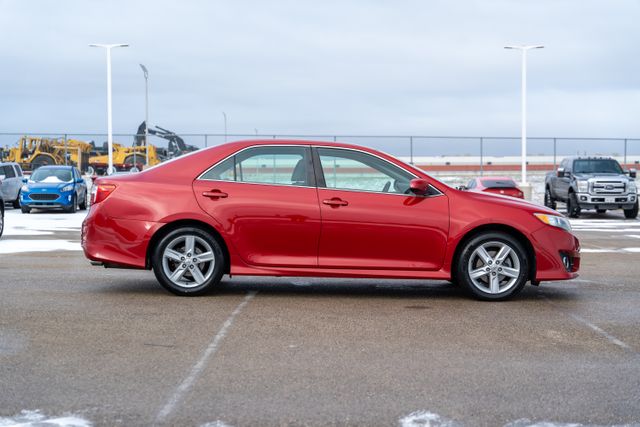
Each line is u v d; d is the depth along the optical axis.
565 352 5.90
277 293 8.54
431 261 8.16
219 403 4.56
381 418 4.31
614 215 29.45
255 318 7.09
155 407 4.47
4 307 7.47
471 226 8.11
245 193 8.12
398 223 8.08
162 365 5.40
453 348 6.00
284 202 8.08
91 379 5.04
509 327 6.83
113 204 8.12
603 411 4.46
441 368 5.39
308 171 8.21
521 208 8.27
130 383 4.96
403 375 5.20
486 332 6.61
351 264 8.11
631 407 4.54
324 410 4.44
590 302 8.20
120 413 4.36
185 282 8.23
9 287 8.72
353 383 5.00
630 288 9.23
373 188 8.21
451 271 8.23
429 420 4.28
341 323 6.92
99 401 4.57
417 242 8.11
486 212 8.16
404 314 7.40
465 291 8.21
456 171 42.91
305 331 6.56
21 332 6.38
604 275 10.46
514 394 4.79
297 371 5.28
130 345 5.98
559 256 8.25
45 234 16.69
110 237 8.12
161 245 8.09
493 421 4.27
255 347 5.96
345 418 4.30
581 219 26.20
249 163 8.23
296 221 8.05
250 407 4.49
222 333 6.44
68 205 26.69
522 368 5.41
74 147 42.66
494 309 7.72
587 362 5.60
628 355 5.83
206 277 8.16
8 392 4.73
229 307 7.63
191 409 4.44
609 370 5.38
